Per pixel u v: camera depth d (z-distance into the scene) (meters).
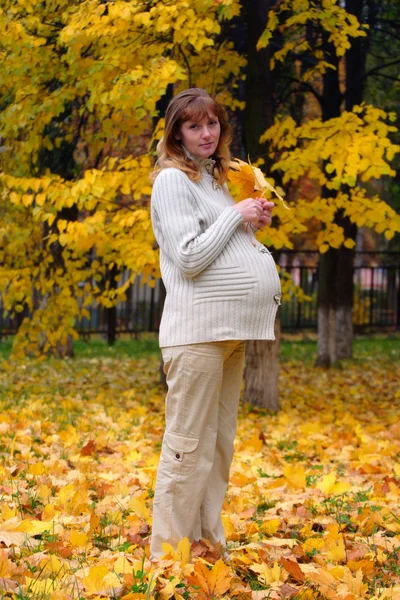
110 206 6.68
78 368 11.17
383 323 21.06
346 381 10.36
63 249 8.39
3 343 15.23
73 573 2.81
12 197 6.31
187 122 2.94
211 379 2.85
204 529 3.11
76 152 8.98
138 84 5.93
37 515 3.60
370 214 6.39
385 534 3.62
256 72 7.34
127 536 3.36
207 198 2.93
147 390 9.06
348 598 2.60
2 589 2.56
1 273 7.60
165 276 2.94
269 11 7.21
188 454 2.88
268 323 2.86
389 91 10.18
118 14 5.82
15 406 7.27
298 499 4.24
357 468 5.10
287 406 8.12
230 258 2.82
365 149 5.85
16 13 6.61
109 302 7.67
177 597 2.57
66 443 5.48
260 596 2.69
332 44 8.57
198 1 6.00
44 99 6.64
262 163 6.45
